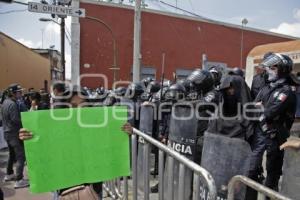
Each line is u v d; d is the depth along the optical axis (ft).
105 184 17.51
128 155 10.07
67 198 9.53
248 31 96.17
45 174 9.23
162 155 10.83
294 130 22.11
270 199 7.65
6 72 64.69
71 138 9.46
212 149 10.87
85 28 76.33
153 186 16.62
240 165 10.36
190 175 9.80
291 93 14.15
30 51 88.58
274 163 14.52
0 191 13.53
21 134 9.04
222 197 10.49
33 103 27.53
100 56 77.36
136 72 42.11
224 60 92.63
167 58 85.05
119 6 78.23
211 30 90.53
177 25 86.02
